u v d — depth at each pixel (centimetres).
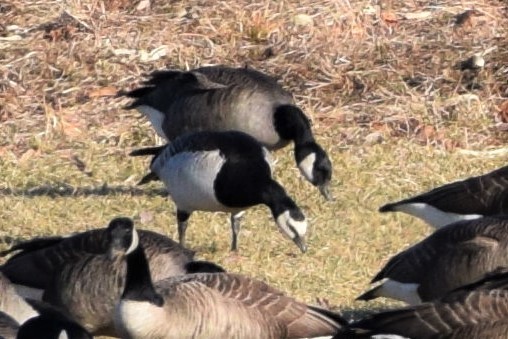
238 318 1091
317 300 1330
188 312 1081
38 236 1500
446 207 1385
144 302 1074
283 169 1747
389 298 1295
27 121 1881
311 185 1694
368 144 1827
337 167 1738
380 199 1639
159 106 1691
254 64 2033
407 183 1694
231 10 2147
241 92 1631
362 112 1912
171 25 2123
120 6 2183
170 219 1577
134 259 1086
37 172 1722
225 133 1473
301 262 1436
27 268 1206
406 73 2006
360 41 2083
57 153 1789
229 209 1463
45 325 1004
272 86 1661
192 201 1466
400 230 1536
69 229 1528
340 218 1575
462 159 1781
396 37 2094
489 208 1366
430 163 1759
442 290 1211
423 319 1053
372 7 2148
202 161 1447
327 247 1476
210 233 1535
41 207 1588
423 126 1875
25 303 1113
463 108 1916
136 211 1595
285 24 2109
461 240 1213
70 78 1997
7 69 2008
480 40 2086
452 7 2173
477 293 1059
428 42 2084
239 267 1412
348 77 1992
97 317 1178
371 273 1407
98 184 1697
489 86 1975
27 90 1966
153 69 2017
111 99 1947
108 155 1789
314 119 1894
